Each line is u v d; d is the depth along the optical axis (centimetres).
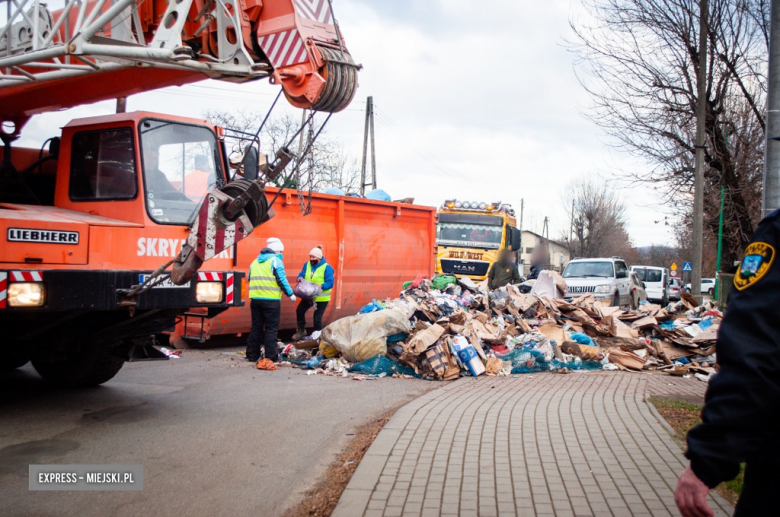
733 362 194
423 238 1645
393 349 972
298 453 548
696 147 1625
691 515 199
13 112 761
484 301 1230
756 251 202
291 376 920
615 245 7894
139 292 619
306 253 1323
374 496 439
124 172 682
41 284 576
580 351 1061
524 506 425
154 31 677
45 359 712
